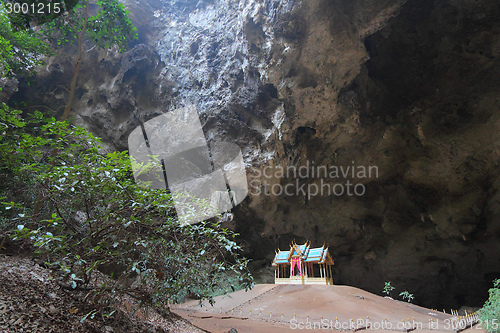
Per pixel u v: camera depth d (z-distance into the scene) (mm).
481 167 19688
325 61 17109
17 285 4383
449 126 19766
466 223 20750
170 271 4918
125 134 22641
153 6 26391
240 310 13562
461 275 20781
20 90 21156
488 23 16750
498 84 17812
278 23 16266
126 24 11000
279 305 13531
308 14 15586
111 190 4734
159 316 7148
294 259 17828
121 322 5078
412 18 19078
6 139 4785
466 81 18656
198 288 4973
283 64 17250
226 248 4840
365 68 20078
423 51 19562
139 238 4484
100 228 4699
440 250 21500
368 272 23281
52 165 5004
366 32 16734
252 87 20109
